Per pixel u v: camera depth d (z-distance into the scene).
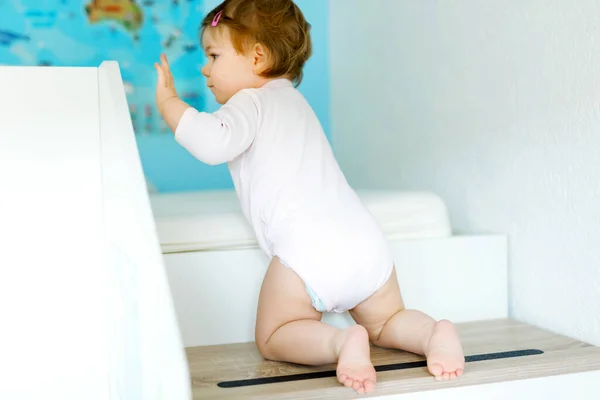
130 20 2.88
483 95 1.91
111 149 1.06
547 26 1.66
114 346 1.06
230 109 1.43
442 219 1.82
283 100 1.50
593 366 1.42
